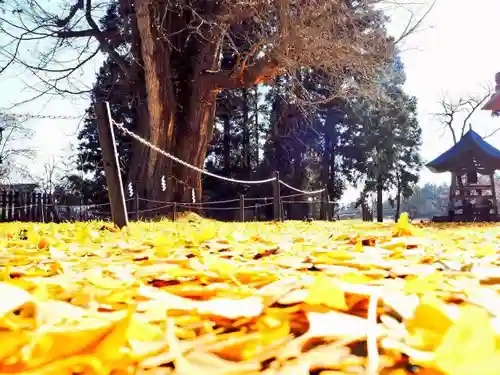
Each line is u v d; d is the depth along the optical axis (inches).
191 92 701.9
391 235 132.4
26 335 21.4
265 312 28.1
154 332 24.2
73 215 788.6
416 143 1466.5
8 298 27.0
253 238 132.8
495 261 65.4
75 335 20.7
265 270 48.6
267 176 1182.3
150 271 51.1
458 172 725.9
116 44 775.7
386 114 1330.0
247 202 1150.3
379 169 1370.6
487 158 699.4
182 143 676.7
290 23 588.4
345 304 28.0
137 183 656.4
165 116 644.7
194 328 26.5
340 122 1321.4
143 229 210.1
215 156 1350.9
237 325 27.1
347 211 1512.1
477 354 17.0
